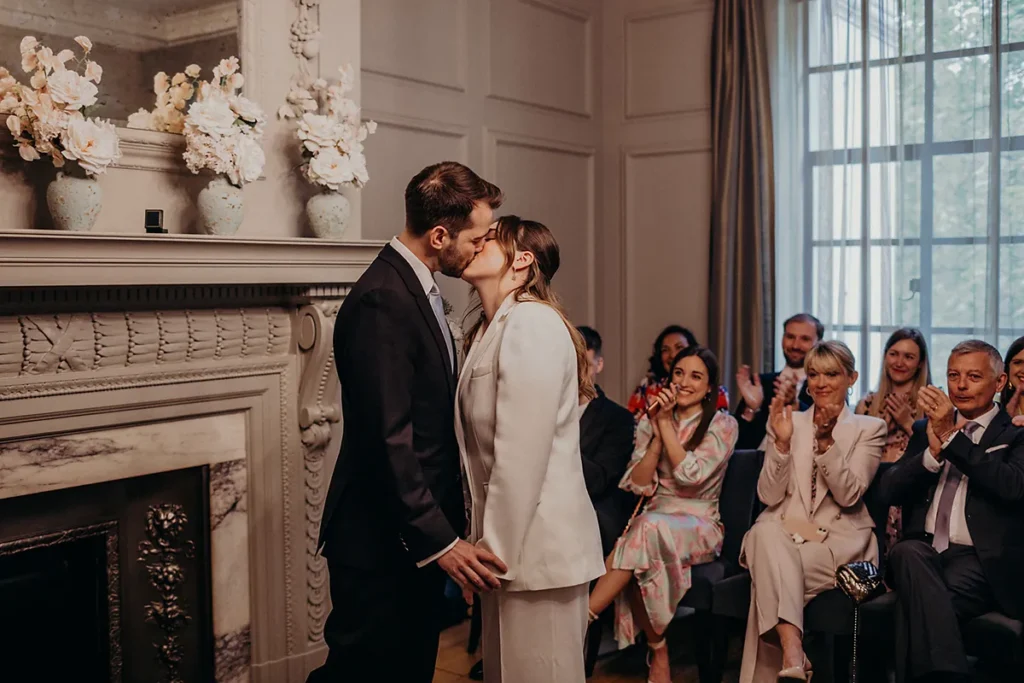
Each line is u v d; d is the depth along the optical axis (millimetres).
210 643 3047
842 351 3182
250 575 3154
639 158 5355
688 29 5125
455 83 4465
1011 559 2764
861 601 2721
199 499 3020
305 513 3268
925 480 2975
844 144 4609
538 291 2266
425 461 2342
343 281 3135
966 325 4344
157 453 2871
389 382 2221
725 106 4883
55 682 2809
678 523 3195
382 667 2373
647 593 3131
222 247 2762
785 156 4824
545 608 2150
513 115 4801
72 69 2691
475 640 3557
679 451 3264
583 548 2168
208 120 2811
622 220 5406
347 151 3193
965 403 3000
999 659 2711
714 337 4949
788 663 2834
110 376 2711
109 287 2652
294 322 3203
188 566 3002
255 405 3125
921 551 2816
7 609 2676
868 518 3150
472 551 2148
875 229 4535
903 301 4469
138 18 2828
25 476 2574
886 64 4457
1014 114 4191
